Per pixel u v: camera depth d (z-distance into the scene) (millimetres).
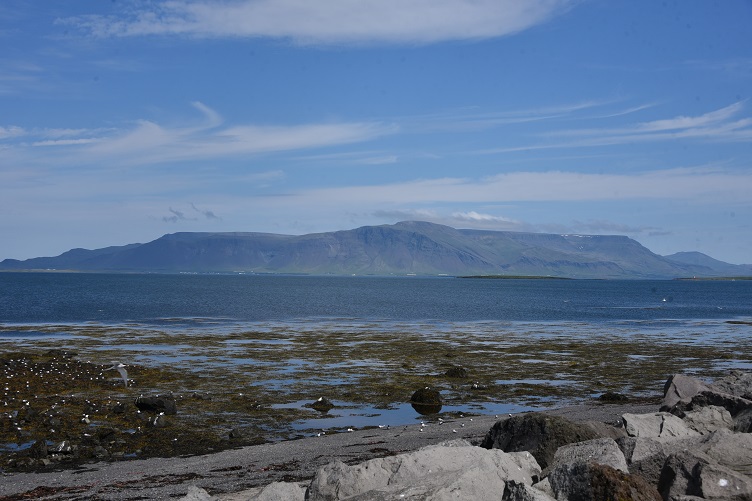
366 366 42312
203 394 31703
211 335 61531
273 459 20609
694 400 18891
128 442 23125
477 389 34844
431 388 33938
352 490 12016
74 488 17516
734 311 120438
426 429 25234
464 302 146000
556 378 38844
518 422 15953
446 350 51594
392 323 80875
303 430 25500
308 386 34781
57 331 64625
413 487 11102
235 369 40125
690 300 171875
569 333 69062
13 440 22906
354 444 22641
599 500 10539
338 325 76438
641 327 78688
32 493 17078
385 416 28281
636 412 28375
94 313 92438
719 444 12852
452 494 10875
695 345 57594
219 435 24438
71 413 26906
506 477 12023
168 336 60219
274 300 141750
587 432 15312
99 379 34906
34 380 33781
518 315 100938
